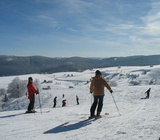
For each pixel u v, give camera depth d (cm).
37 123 500
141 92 3016
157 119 510
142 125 441
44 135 374
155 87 3616
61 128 438
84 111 780
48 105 4378
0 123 505
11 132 401
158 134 352
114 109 834
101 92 573
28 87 752
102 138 343
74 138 349
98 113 578
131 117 576
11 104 5512
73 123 498
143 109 771
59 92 5919
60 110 824
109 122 499
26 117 609
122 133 374
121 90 3706
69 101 4294
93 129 421
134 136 346
